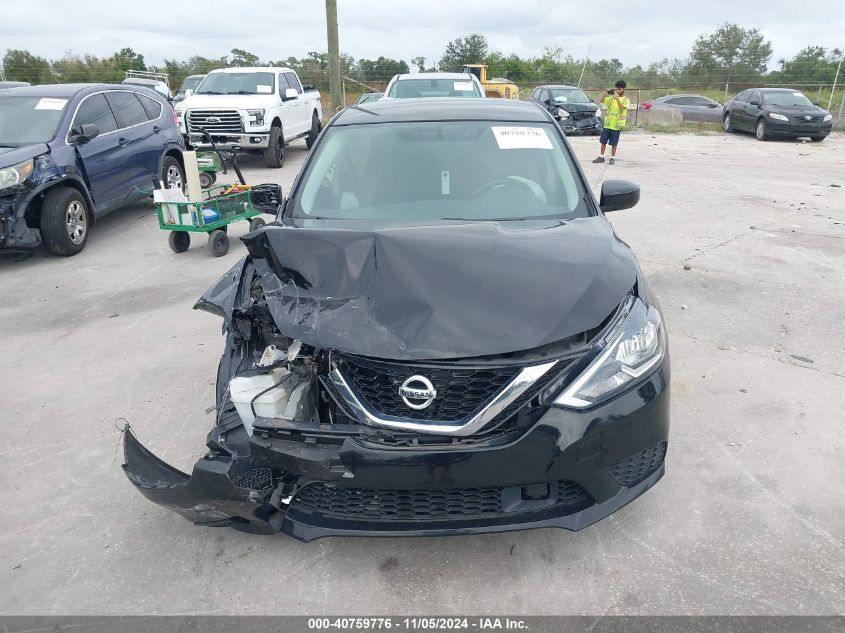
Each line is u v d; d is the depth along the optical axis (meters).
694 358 4.59
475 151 3.90
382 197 3.66
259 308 2.80
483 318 2.48
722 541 2.87
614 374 2.53
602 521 3.01
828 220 8.55
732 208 9.32
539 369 2.40
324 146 4.05
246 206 7.85
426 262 2.76
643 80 34.44
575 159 3.99
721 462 3.42
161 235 8.62
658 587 2.62
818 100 26.62
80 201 7.82
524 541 2.91
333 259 2.83
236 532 3.04
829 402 3.99
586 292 2.64
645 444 2.62
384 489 2.45
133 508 3.24
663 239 7.65
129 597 2.68
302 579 2.73
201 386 4.44
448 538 2.94
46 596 2.70
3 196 7.09
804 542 2.85
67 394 4.41
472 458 2.38
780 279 6.18
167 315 5.75
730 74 32.16
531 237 3.07
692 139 19.88
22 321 5.76
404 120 4.17
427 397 2.38
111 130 8.73
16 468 3.61
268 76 14.01
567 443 2.43
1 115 8.03
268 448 2.46
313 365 2.62
